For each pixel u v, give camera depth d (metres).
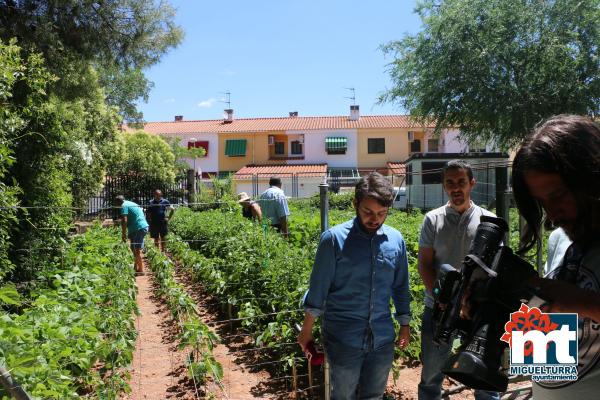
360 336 3.12
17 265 7.05
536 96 18.36
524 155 1.49
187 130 41.25
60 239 7.49
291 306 5.25
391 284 3.25
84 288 5.77
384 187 3.02
